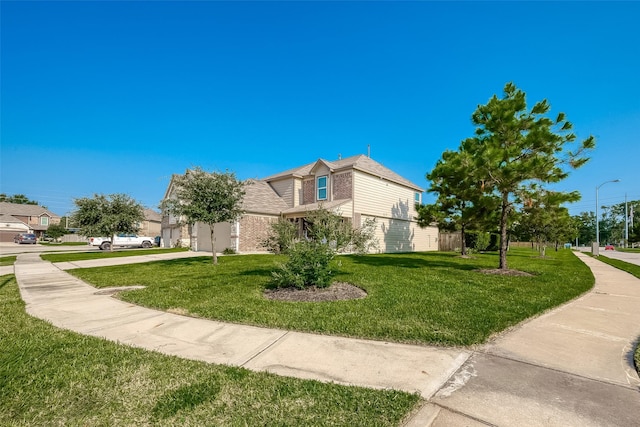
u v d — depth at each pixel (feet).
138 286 26.43
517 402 8.64
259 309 18.06
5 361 11.22
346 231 26.00
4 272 37.50
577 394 9.09
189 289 24.18
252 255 56.65
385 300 20.04
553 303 19.85
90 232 71.92
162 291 23.50
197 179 41.14
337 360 11.43
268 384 9.62
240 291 23.13
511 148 30.12
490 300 20.31
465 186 36.88
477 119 35.42
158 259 51.65
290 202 75.72
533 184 34.19
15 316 17.39
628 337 13.98
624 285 28.48
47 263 48.16
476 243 88.07
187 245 88.07
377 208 71.20
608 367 10.93
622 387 9.53
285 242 25.32
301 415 8.04
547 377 10.14
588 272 36.52
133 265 42.80
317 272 23.73
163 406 8.43
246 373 10.34
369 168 70.90
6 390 9.23
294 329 14.84
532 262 49.96
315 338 13.66
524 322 16.20
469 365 11.01
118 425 7.66
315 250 24.45
